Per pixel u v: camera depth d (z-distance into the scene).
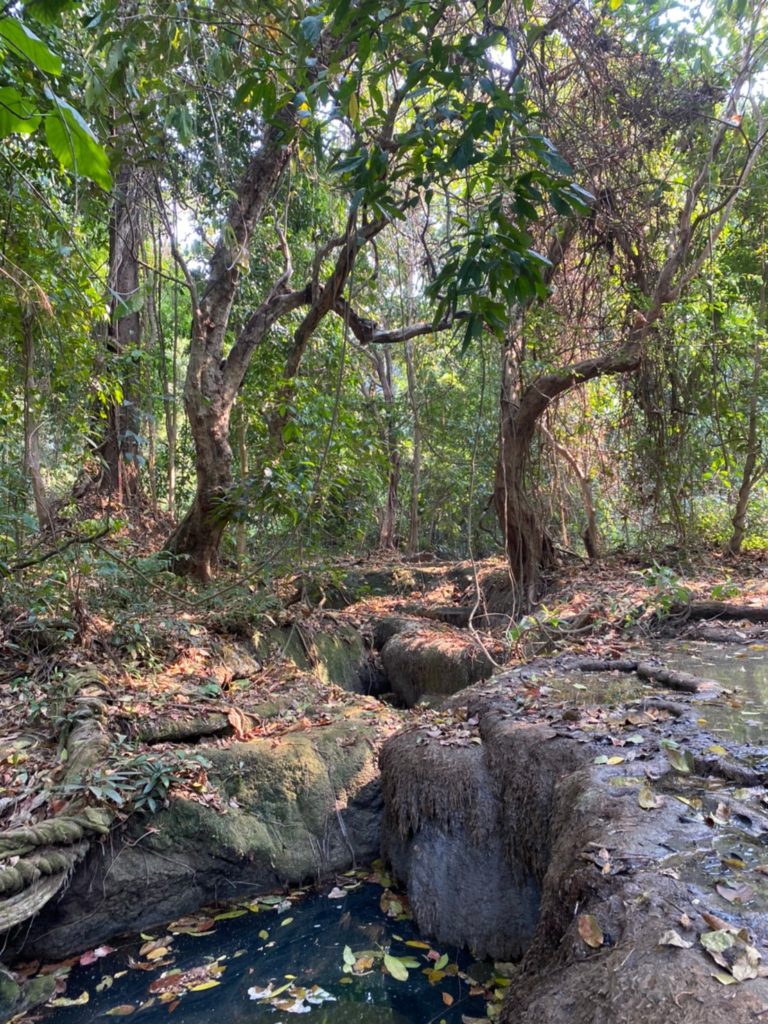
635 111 6.83
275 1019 3.44
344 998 3.59
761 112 7.98
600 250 9.05
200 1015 3.48
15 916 3.65
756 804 2.92
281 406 8.21
